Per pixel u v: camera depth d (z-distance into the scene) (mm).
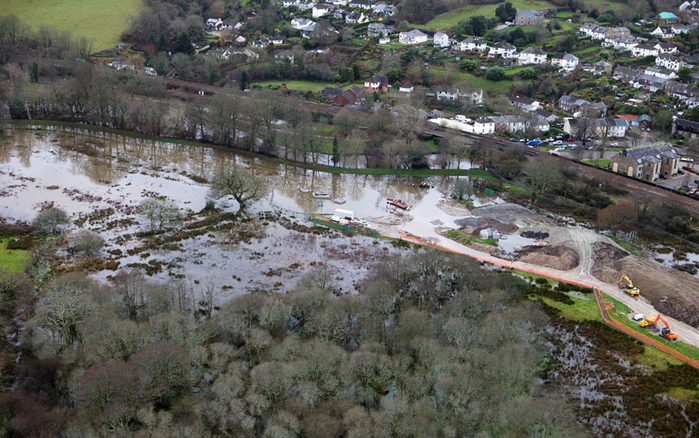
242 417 114938
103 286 158500
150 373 120875
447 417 118250
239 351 136125
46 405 121000
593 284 183000
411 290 168875
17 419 113375
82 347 132625
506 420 116688
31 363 130125
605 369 143500
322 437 111188
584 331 157625
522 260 197000
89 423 112062
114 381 116500
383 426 112875
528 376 130375
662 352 150000
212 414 115688
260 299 150000
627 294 178125
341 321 144375
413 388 123562
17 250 187125
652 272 183875
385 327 149750
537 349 145000
